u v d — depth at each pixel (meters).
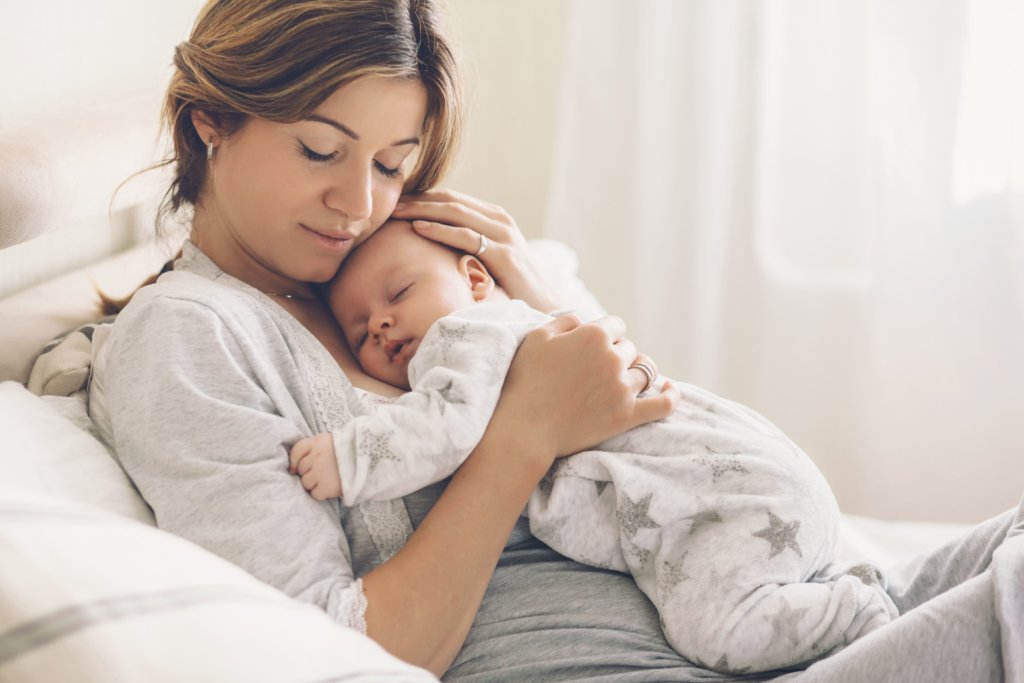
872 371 2.20
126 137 1.27
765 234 2.22
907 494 2.23
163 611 0.59
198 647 0.58
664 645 0.95
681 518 0.97
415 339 1.08
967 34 1.99
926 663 0.83
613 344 1.08
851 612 0.92
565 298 1.58
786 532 0.96
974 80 2.00
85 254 1.39
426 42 1.00
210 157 1.05
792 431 2.29
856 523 1.61
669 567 0.96
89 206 1.18
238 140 0.99
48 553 0.59
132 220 1.49
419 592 0.87
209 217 1.08
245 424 0.89
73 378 1.06
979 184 2.04
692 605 0.93
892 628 0.85
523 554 1.02
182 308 0.92
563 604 0.98
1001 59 1.98
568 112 2.24
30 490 0.72
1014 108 1.99
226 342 0.92
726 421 1.07
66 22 1.36
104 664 0.54
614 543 1.00
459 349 0.98
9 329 1.14
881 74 2.06
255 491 0.86
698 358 2.26
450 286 1.12
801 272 2.23
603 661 0.92
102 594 0.58
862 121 2.13
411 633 0.85
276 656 0.60
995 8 1.96
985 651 0.83
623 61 2.21
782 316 2.25
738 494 0.98
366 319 1.12
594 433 1.00
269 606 0.65
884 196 2.10
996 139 2.01
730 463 0.99
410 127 1.01
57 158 1.11
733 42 2.14
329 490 0.89
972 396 2.14
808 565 0.97
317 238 1.03
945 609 0.84
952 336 2.13
